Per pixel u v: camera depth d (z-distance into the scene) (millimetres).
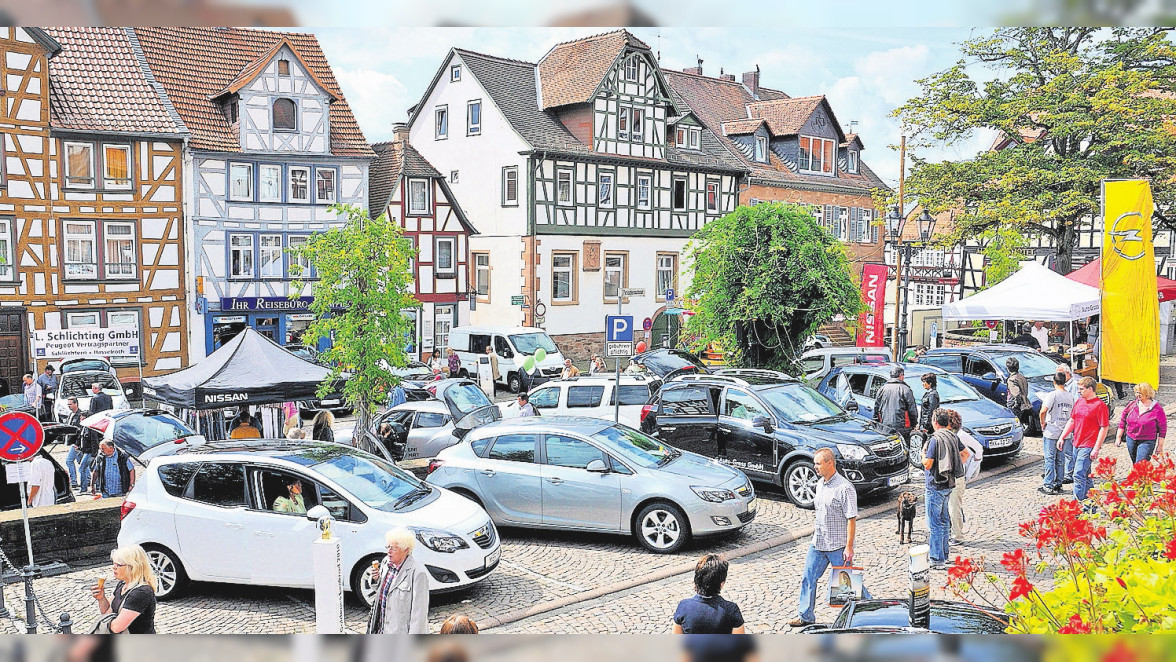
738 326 20172
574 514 12289
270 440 11258
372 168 36562
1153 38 28406
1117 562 4766
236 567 10180
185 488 10492
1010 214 29203
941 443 10883
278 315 33000
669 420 15445
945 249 40656
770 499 14680
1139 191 11484
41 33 28172
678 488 11812
